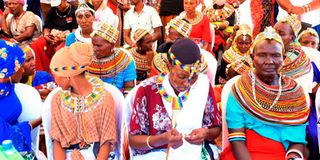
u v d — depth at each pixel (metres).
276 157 3.09
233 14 6.51
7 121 3.27
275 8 5.48
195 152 3.05
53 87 4.12
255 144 3.13
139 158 3.17
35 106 3.43
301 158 3.03
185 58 2.93
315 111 3.68
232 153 3.21
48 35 5.47
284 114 3.08
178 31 4.64
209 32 5.89
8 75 3.21
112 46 4.19
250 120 3.14
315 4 5.14
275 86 3.10
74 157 3.06
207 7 6.73
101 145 3.08
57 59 3.08
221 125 3.25
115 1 7.54
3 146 2.91
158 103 3.10
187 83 3.04
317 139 3.50
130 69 4.27
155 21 6.70
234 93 3.17
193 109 3.07
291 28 3.80
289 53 3.87
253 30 5.46
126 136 3.39
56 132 3.08
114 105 3.18
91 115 3.08
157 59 4.02
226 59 4.64
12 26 6.46
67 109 3.09
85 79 3.14
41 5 7.71
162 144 3.04
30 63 4.02
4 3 7.39
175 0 7.06
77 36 4.90
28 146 3.25
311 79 3.90
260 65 3.09
